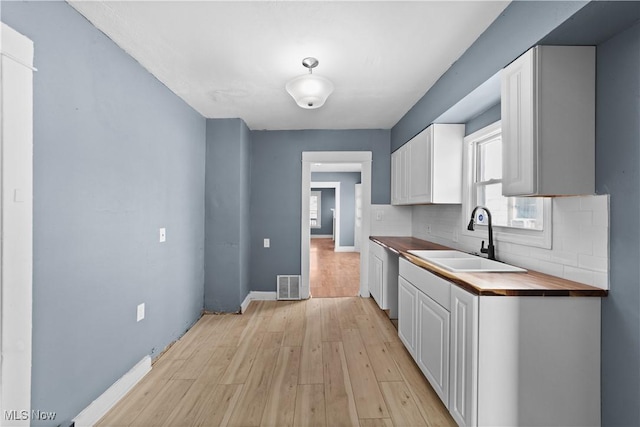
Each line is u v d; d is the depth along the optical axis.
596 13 1.28
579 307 1.54
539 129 1.52
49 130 1.55
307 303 4.06
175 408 1.96
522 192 1.60
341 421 1.84
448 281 1.85
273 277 4.26
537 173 1.52
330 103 3.23
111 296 2.02
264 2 1.66
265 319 3.48
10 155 1.35
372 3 1.67
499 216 2.53
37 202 1.49
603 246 1.52
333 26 1.88
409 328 2.53
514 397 1.54
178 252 2.97
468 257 2.61
